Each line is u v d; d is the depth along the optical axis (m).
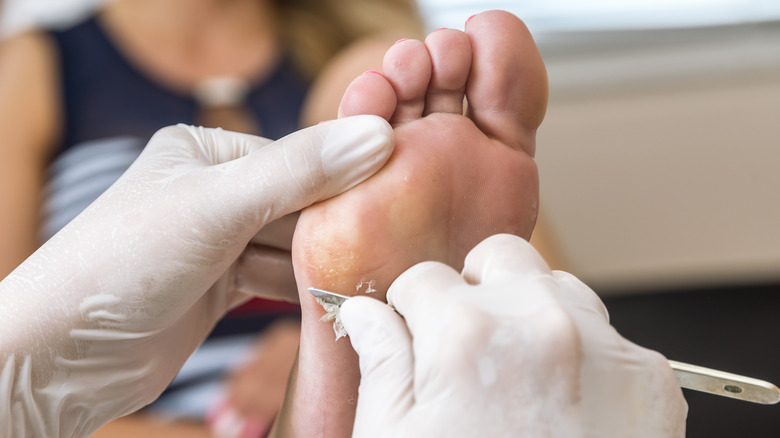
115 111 0.81
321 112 0.80
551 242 0.80
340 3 0.89
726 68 1.23
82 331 0.45
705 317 1.02
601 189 1.25
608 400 0.39
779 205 1.25
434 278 0.42
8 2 0.85
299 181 0.45
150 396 0.49
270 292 0.53
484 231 0.47
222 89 0.83
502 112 0.48
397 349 0.41
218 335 0.75
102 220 0.45
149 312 0.46
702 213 1.26
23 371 0.45
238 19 0.85
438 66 0.47
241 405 0.69
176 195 0.45
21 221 0.77
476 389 0.39
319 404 0.48
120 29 0.83
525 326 0.39
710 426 0.80
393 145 0.45
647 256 1.27
